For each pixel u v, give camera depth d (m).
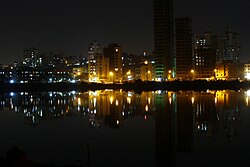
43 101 139.75
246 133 54.00
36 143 48.88
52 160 38.44
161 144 46.91
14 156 29.33
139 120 71.94
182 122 66.62
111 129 61.09
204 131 56.31
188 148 44.12
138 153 41.81
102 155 40.88
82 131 59.41
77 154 41.44
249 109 88.25
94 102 125.06
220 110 86.44
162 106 99.56
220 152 41.69
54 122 72.31
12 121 75.19
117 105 109.12
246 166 35.56
